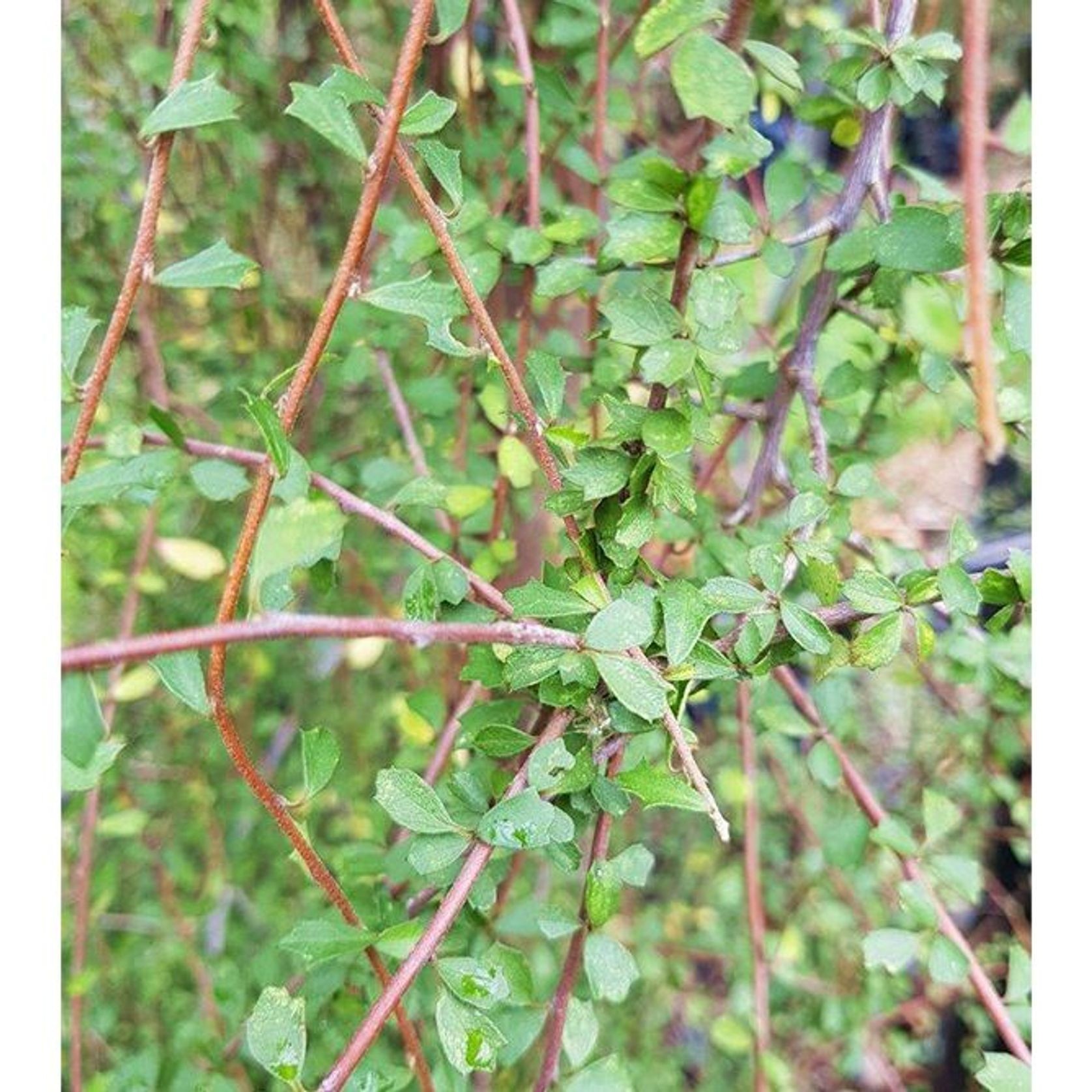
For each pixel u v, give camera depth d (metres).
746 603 0.64
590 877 0.59
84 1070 1.38
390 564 1.46
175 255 1.47
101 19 1.36
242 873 1.51
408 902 0.76
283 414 0.51
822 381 1.05
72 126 1.38
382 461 1.04
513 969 0.60
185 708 1.55
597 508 0.62
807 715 0.90
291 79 1.41
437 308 0.56
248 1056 1.10
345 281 0.51
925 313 0.80
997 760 1.41
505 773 0.68
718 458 1.01
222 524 1.52
